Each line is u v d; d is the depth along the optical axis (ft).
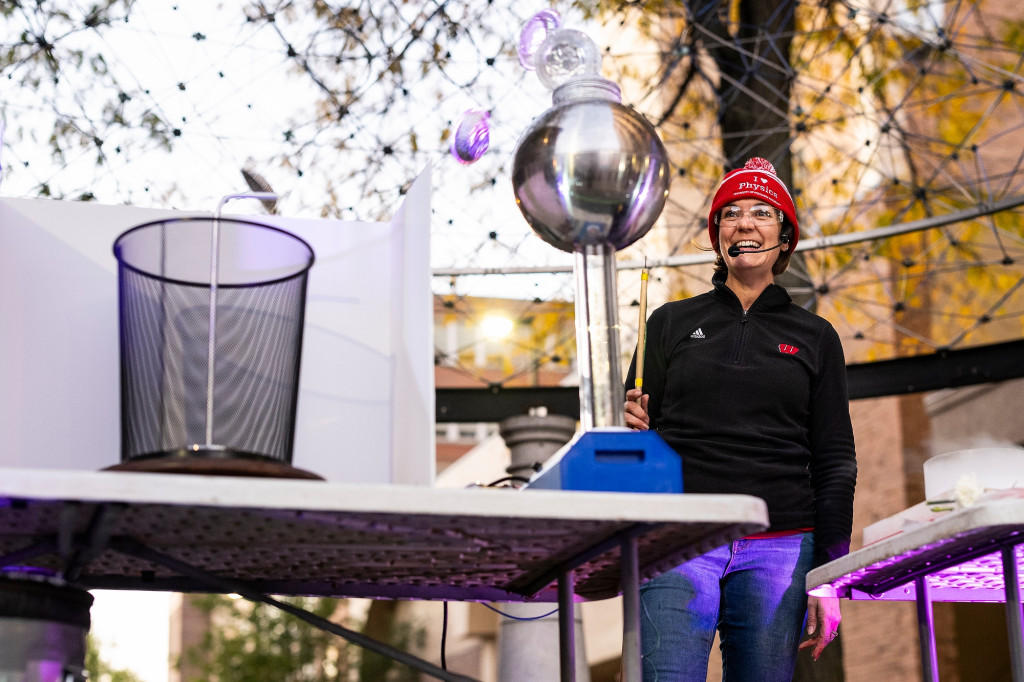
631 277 17.87
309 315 5.34
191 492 3.06
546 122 4.51
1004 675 21.02
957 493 4.22
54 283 5.07
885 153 18.21
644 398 5.52
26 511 3.47
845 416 6.33
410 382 5.04
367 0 14.90
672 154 18.12
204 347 4.62
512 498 3.31
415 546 4.36
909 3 17.57
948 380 14.10
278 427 4.68
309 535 4.06
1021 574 5.53
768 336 6.40
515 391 15.46
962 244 18.22
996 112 19.15
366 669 33.47
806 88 18.45
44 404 4.93
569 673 4.87
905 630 22.56
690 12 17.42
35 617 3.76
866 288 21.09
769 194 6.63
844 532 6.03
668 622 5.90
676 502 3.43
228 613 34.81
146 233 4.92
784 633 5.91
